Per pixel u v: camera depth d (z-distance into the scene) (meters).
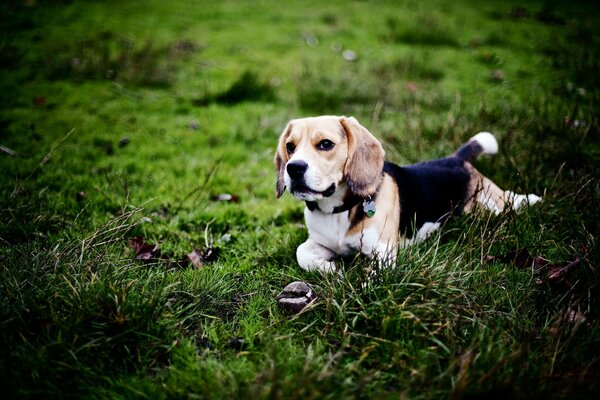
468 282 2.43
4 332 2.07
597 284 2.26
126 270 2.55
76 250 2.65
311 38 9.18
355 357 2.07
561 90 5.82
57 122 5.41
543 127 4.25
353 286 2.37
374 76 6.62
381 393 1.83
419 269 2.39
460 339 2.04
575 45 8.15
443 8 11.59
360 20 10.34
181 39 8.80
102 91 6.45
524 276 2.52
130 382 1.94
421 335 2.00
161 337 2.17
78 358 1.98
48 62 7.13
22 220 3.19
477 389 1.76
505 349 1.94
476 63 7.62
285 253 3.05
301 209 3.76
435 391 1.81
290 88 6.66
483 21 10.36
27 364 1.91
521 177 3.58
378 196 2.88
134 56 7.27
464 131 4.43
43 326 2.08
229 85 6.65
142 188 4.00
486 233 2.88
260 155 4.82
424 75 6.90
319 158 2.70
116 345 2.08
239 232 3.42
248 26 10.11
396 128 4.96
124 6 11.43
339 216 2.88
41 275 2.43
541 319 2.27
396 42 8.90
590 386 1.74
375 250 2.60
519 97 5.89
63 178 4.05
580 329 2.06
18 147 4.68
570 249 2.72
